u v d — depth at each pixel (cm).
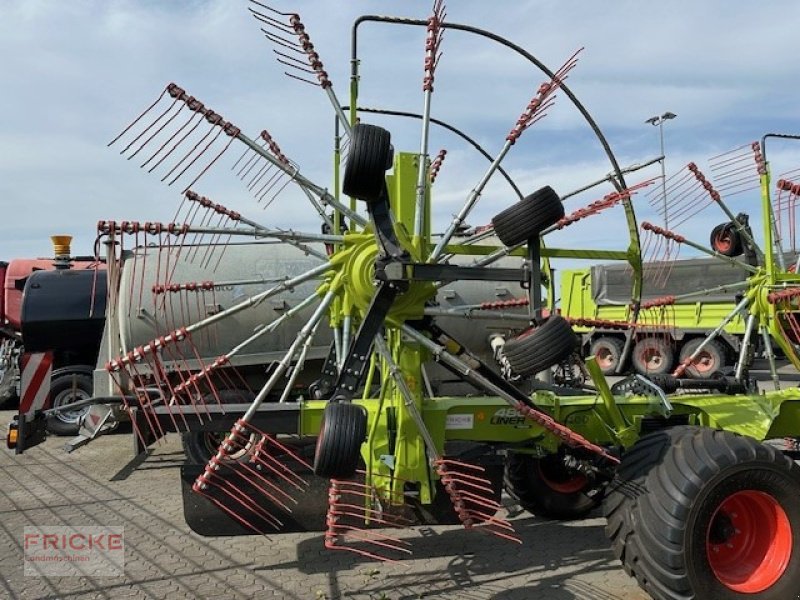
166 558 448
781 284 467
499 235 346
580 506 520
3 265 1166
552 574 416
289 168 349
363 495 387
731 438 355
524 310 680
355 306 365
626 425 417
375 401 430
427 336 374
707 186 504
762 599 344
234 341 700
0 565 439
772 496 352
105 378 658
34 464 729
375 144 309
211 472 356
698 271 1463
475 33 367
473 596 386
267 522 399
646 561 337
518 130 354
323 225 468
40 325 898
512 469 513
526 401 390
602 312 1664
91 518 536
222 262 713
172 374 674
